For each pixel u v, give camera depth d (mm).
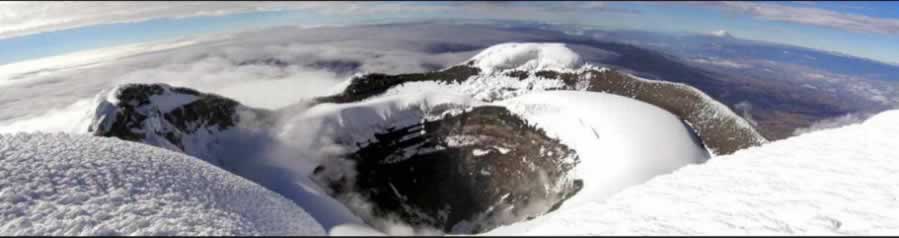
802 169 23000
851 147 26531
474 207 53062
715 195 19625
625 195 20297
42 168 21844
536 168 52594
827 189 20156
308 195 33750
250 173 41938
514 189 53094
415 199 53375
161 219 17297
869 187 20328
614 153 42500
